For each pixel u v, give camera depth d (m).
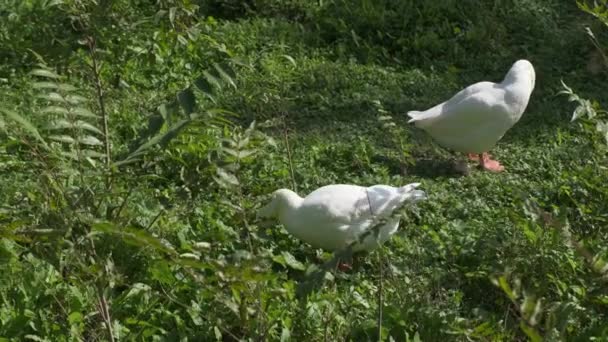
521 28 12.55
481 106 8.95
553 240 6.95
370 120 10.27
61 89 5.20
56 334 6.07
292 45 11.95
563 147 9.83
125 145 8.87
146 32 10.27
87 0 5.63
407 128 10.13
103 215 5.76
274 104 9.28
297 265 6.87
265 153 8.77
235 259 5.18
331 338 6.16
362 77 11.17
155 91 10.45
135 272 6.59
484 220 8.16
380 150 9.57
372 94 10.77
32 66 10.59
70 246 4.96
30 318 6.08
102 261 5.09
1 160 8.12
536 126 10.34
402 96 10.82
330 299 6.43
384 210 7.08
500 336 6.02
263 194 7.07
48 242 5.04
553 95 10.94
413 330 6.38
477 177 9.12
